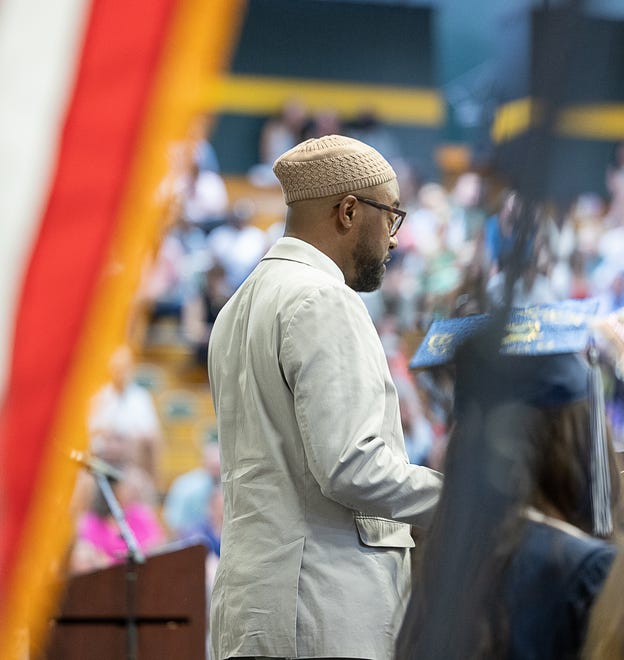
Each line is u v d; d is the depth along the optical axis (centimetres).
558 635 257
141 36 195
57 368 194
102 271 194
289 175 432
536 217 194
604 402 272
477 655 254
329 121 1830
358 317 409
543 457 263
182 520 1214
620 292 1585
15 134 192
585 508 266
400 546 418
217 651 416
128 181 195
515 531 256
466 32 1783
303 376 398
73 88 194
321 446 393
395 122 1822
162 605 585
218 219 1623
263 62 1830
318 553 402
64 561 591
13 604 192
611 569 253
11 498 193
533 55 175
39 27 193
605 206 1656
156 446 1256
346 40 1844
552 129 177
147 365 1553
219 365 436
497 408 252
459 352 247
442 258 1470
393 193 439
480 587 255
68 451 196
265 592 400
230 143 1819
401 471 396
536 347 265
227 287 1585
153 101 195
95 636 584
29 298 193
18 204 193
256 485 411
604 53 171
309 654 395
